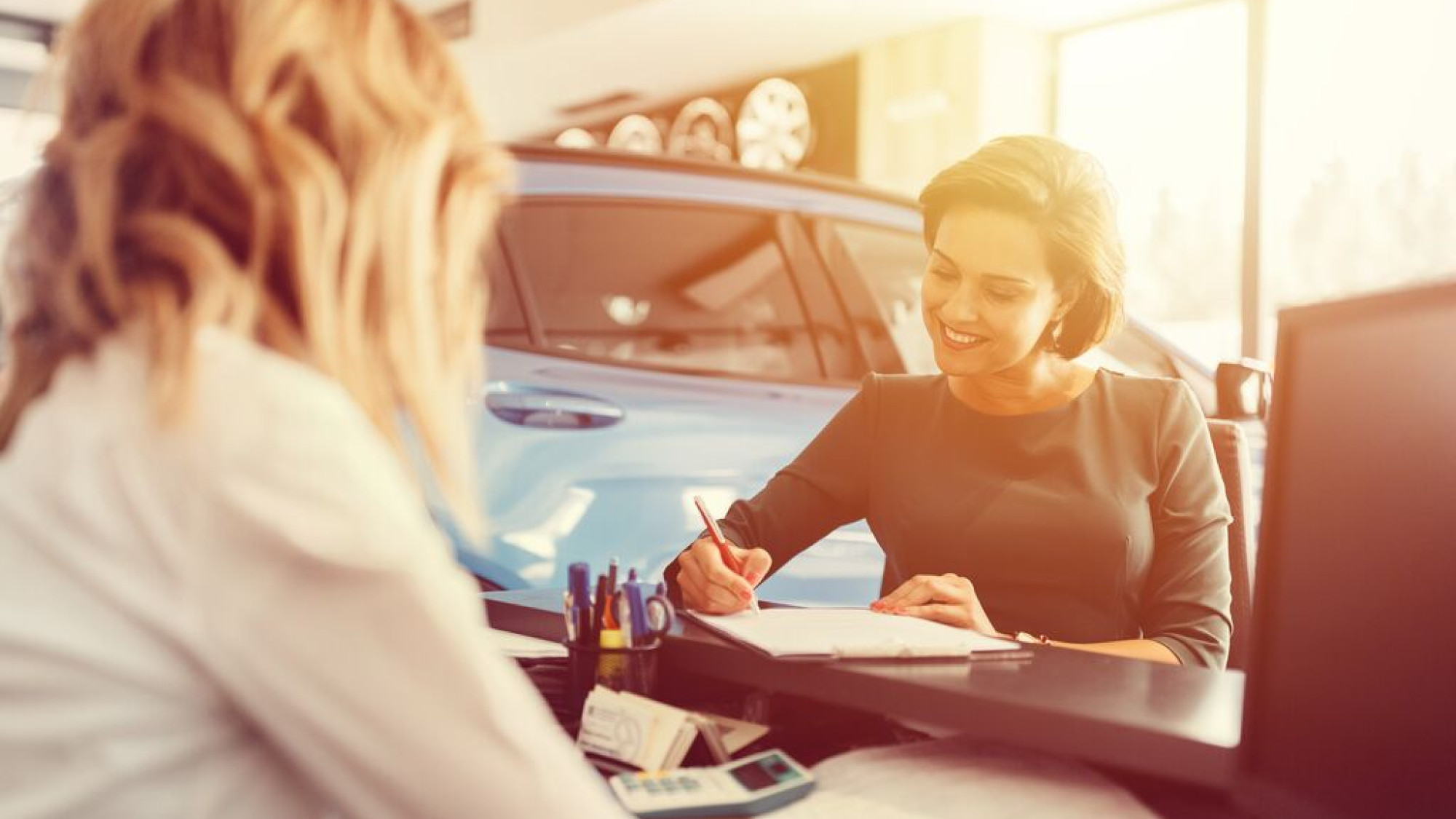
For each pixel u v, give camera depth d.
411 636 0.52
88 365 0.56
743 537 1.66
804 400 2.66
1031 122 7.15
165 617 0.50
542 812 0.54
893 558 1.67
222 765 0.53
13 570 0.52
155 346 0.53
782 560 1.70
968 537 1.59
